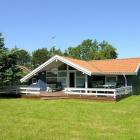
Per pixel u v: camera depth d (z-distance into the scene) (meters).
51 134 14.88
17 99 32.06
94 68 36.78
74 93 32.19
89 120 19.02
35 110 23.31
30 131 15.51
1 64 34.09
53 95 32.72
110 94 30.02
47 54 88.81
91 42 88.44
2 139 13.73
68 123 17.91
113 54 80.50
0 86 35.72
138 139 14.00
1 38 34.94
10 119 19.19
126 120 19.09
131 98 32.50
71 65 34.56
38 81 37.16
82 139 13.98
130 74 35.59
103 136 14.60
